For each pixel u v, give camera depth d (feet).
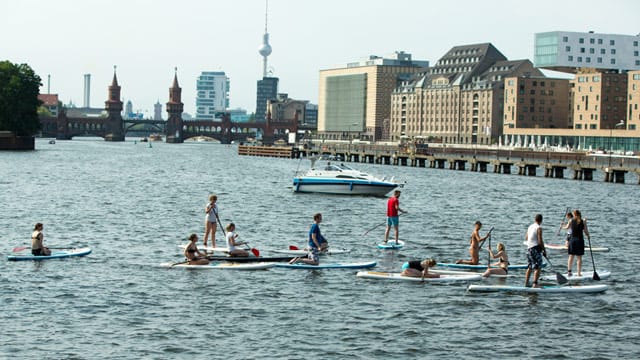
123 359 108.06
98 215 252.01
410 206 304.50
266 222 244.22
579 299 140.97
